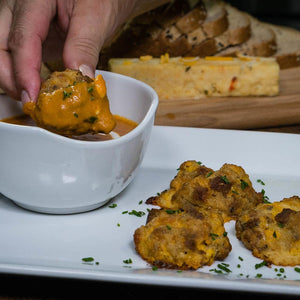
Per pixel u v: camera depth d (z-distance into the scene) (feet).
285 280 0.98
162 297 1.00
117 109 1.31
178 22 2.12
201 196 1.16
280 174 1.33
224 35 2.17
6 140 1.06
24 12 1.26
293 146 1.42
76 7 1.35
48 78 1.07
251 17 2.40
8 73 1.26
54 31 1.50
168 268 1.02
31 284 1.02
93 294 1.00
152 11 2.14
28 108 1.11
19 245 1.07
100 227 1.13
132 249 1.07
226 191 1.17
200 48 2.14
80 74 1.07
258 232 1.07
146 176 1.32
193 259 1.02
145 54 2.10
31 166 1.08
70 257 1.05
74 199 1.13
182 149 1.41
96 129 1.08
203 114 1.84
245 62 1.97
